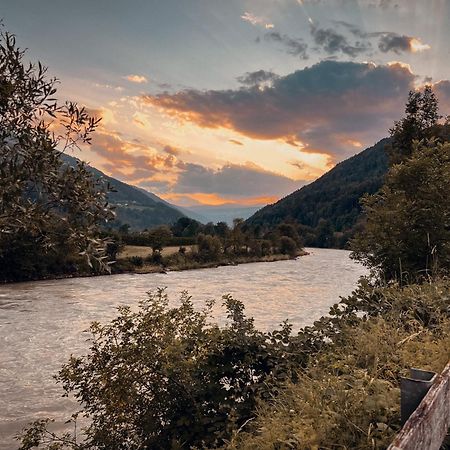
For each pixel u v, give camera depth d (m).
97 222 4.01
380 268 11.39
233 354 6.20
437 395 2.80
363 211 12.03
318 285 42.62
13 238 3.86
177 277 52.53
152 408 5.87
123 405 5.65
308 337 6.09
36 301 31.75
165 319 6.09
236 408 5.50
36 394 12.38
